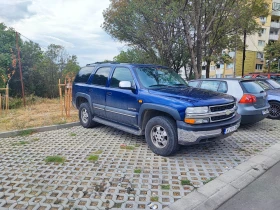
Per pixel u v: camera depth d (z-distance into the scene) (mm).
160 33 14109
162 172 3443
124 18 14508
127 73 4773
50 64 16359
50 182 3092
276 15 37469
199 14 11727
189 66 19938
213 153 4262
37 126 5988
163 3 10820
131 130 4617
